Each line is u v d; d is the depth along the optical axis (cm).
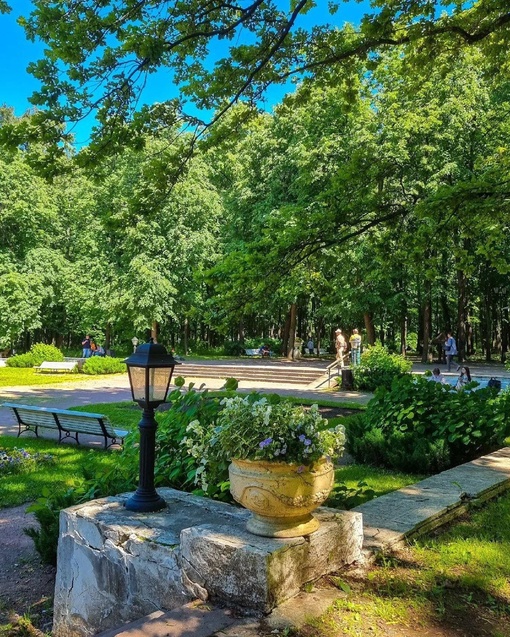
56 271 3316
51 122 580
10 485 730
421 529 394
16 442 1021
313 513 339
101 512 373
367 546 350
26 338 4319
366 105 2366
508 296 3359
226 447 304
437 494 466
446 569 334
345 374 1892
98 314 3362
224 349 3997
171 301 3170
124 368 2655
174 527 342
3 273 3141
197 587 291
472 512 448
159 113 690
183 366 2602
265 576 267
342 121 2459
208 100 718
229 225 3275
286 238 833
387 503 440
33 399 1691
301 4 629
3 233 3244
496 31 794
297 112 2692
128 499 384
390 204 902
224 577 281
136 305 3102
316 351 4203
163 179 754
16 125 584
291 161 2755
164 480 486
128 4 566
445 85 2356
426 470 677
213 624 259
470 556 353
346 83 842
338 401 1545
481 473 549
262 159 3009
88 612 355
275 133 2991
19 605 429
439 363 3091
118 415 1290
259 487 286
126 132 639
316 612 270
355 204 868
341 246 923
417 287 2961
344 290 2450
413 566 336
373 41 749
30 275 3125
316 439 292
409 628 265
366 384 1856
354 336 2145
